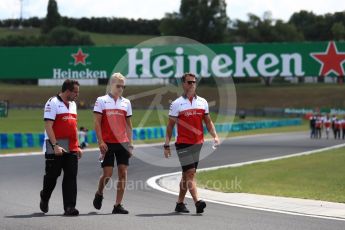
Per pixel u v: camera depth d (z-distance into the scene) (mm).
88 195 29078
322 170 43375
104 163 22562
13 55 102812
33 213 22266
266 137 97875
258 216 22562
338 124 97000
